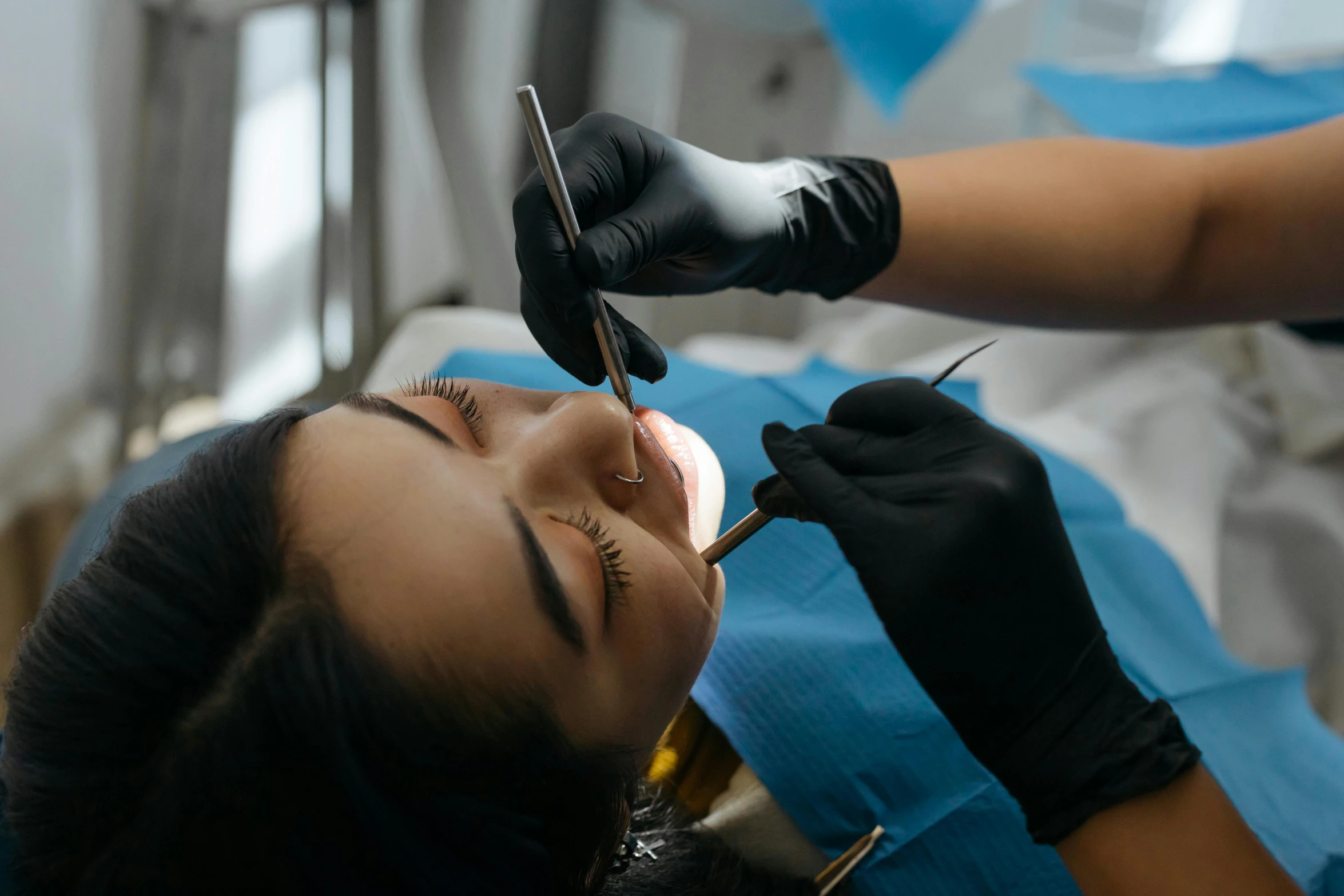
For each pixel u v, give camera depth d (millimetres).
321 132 1662
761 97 1694
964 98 2316
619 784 659
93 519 952
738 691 924
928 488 580
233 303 2072
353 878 566
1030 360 1586
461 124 1700
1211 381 1550
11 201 1678
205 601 580
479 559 586
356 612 572
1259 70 1812
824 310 2271
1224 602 1402
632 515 682
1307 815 919
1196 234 875
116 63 1881
